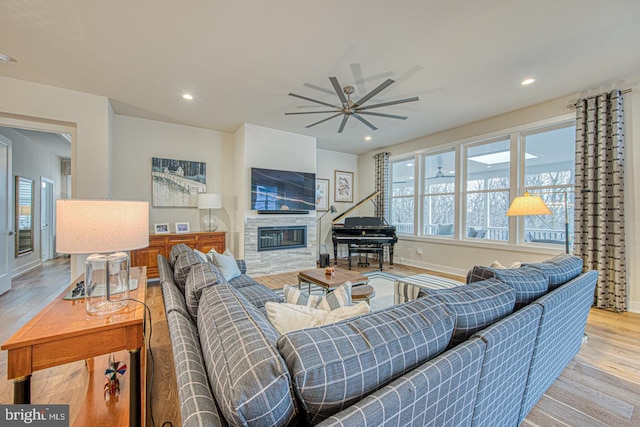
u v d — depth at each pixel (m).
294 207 5.08
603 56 2.62
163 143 4.49
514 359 1.20
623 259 3.08
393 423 0.70
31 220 5.35
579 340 2.12
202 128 4.82
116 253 1.55
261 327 0.91
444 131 5.03
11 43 2.41
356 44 2.43
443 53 2.56
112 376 1.64
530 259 3.92
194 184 4.73
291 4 1.97
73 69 2.84
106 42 2.40
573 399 1.68
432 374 0.80
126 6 1.97
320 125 4.69
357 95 3.45
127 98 3.55
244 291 2.44
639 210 3.02
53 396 1.65
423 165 5.57
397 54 2.57
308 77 3.00
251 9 2.02
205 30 2.25
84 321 1.25
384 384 0.81
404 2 1.94
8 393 1.69
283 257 5.03
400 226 6.17
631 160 3.06
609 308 3.17
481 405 1.05
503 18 2.10
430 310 1.04
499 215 4.40
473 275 1.66
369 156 6.73
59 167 6.85
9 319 2.81
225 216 5.05
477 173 4.66
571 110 3.47
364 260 6.25
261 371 0.67
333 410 0.72
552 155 3.78
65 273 4.84
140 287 1.78
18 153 4.93
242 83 3.14
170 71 2.88
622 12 2.02
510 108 3.91
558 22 2.14
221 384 0.71
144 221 1.50
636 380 1.87
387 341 0.85
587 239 3.28
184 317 1.34
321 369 0.71
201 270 1.71
